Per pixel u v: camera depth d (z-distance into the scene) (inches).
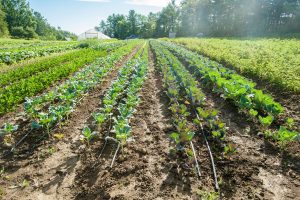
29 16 3656.5
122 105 301.0
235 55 673.6
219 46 951.0
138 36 4904.0
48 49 1003.3
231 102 344.5
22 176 195.5
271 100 288.5
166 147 235.6
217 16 3085.6
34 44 1567.4
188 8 3516.2
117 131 220.5
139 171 199.9
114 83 386.6
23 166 207.9
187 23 3565.5
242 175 192.4
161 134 262.5
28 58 792.3
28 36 3447.3
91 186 183.8
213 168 198.4
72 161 215.5
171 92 353.4
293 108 325.7
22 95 362.9
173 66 552.1
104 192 177.0
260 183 184.1
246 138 251.6
